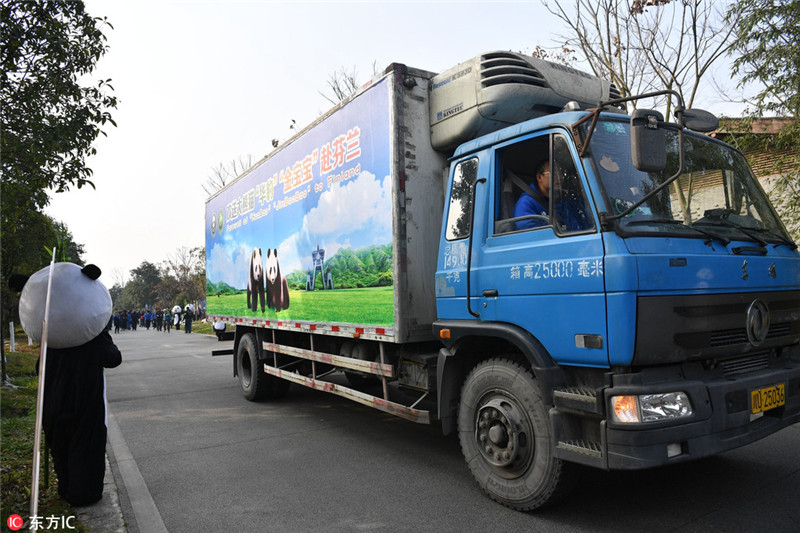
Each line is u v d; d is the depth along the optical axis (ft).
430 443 18.43
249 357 27.50
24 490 14.37
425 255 15.70
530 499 11.65
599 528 11.07
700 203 12.17
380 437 19.35
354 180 17.48
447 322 13.98
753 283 11.39
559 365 11.35
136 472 16.19
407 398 18.62
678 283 10.26
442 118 15.51
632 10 33.53
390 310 15.43
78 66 19.72
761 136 25.29
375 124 16.30
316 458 17.01
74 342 13.20
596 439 10.55
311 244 20.49
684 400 9.92
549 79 14.42
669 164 11.92
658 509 11.87
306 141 21.09
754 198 13.44
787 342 12.21
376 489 14.08
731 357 11.15
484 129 14.83
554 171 11.64
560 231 11.32
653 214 11.05
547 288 11.34
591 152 11.07
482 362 13.07
